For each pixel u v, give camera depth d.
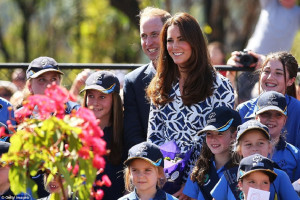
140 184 18.66
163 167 19.08
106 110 21.75
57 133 12.21
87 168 12.23
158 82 20.97
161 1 45.28
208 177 19.69
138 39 48.00
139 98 22.30
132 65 25.02
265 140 19.03
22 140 12.30
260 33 29.83
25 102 12.45
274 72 22.17
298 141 21.50
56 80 23.20
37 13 59.44
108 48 50.69
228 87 20.69
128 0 46.31
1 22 63.31
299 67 24.34
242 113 21.94
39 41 58.66
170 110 20.73
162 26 22.86
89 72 25.19
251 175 17.64
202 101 20.36
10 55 62.22
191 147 20.41
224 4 50.91
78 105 21.94
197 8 53.56
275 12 29.38
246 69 24.58
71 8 53.56
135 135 21.91
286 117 20.92
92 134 12.07
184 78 20.70
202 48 20.52
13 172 12.34
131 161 18.81
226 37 50.47
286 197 18.52
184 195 20.17
